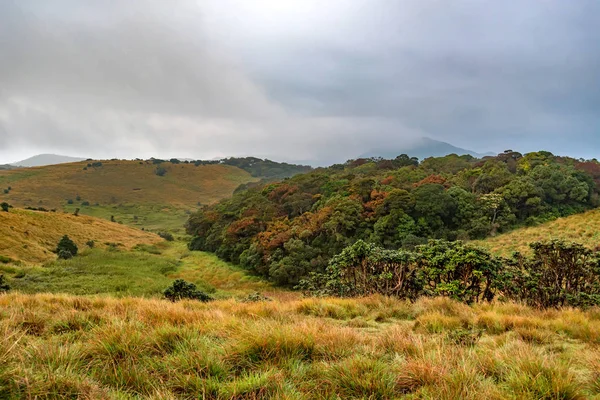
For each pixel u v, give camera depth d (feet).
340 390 8.77
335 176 186.29
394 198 108.78
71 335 13.17
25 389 7.22
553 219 104.63
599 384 9.29
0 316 14.98
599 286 27.45
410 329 17.26
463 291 27.30
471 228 103.96
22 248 108.99
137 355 10.61
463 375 8.90
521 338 14.88
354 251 35.17
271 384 8.57
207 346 11.24
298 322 16.62
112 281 72.64
